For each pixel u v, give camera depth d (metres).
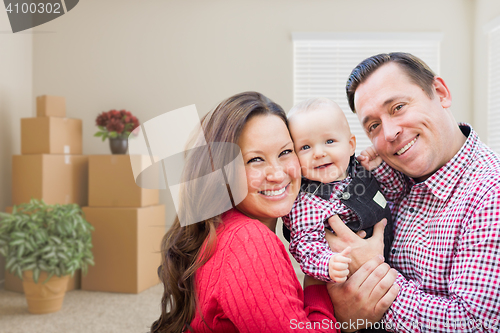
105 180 3.65
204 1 4.43
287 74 4.37
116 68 4.47
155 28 4.46
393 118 1.08
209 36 4.42
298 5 4.36
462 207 0.99
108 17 4.49
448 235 1.01
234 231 0.91
